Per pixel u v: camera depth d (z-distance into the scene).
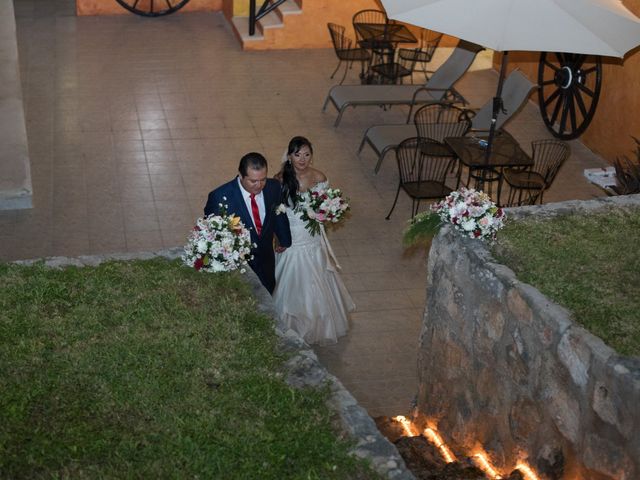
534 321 4.82
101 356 4.53
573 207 6.07
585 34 7.29
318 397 4.32
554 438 4.75
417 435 6.31
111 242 8.83
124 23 15.25
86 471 3.77
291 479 3.81
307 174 6.98
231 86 12.93
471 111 10.92
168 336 4.71
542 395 4.81
